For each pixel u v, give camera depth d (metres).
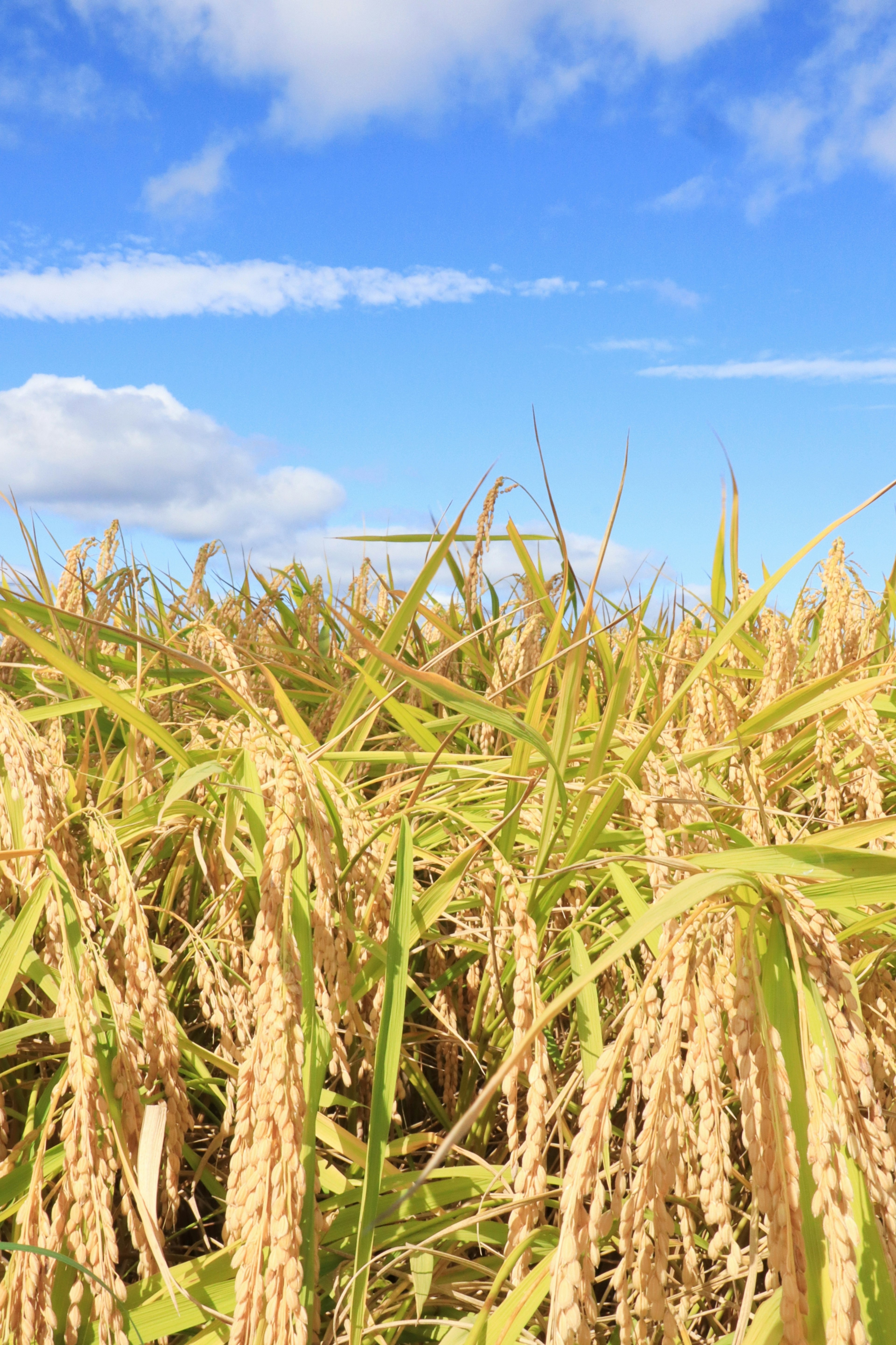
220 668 2.94
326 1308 1.28
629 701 2.98
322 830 1.20
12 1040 1.35
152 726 1.69
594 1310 0.84
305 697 3.21
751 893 1.06
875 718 1.86
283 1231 0.92
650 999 0.93
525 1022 1.10
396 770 2.49
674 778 1.67
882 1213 0.90
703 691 2.25
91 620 1.38
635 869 1.77
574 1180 0.81
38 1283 1.07
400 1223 1.33
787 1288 0.86
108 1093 1.16
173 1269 1.23
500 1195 1.31
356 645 3.93
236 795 1.60
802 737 2.32
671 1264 1.36
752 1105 0.92
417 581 1.98
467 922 1.84
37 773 1.40
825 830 2.07
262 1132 0.96
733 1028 0.96
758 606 1.78
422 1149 1.66
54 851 1.43
